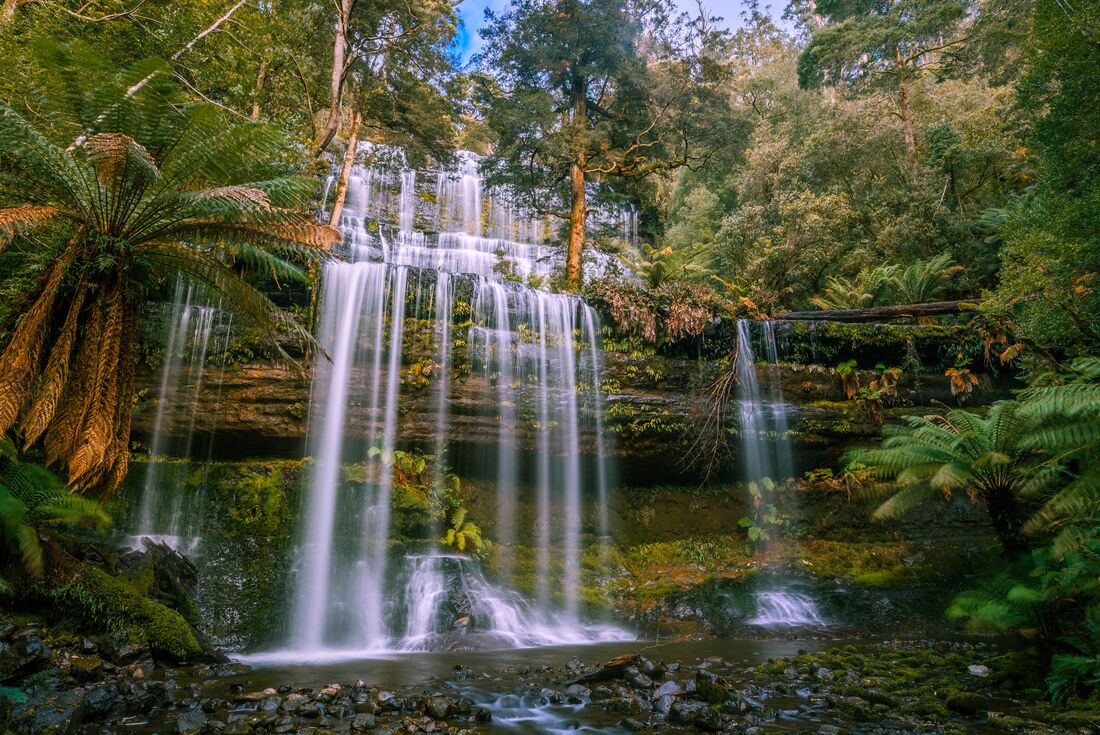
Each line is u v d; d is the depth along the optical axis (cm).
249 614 736
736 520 1159
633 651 730
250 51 1298
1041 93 1195
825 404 1206
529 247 2425
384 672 588
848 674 595
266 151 657
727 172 2541
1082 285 1103
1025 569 643
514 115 1570
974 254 1891
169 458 887
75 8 1015
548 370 1093
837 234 1914
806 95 3256
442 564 887
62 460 590
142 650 512
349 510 895
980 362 1302
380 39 1683
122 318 605
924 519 1131
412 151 2019
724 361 1194
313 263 963
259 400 927
